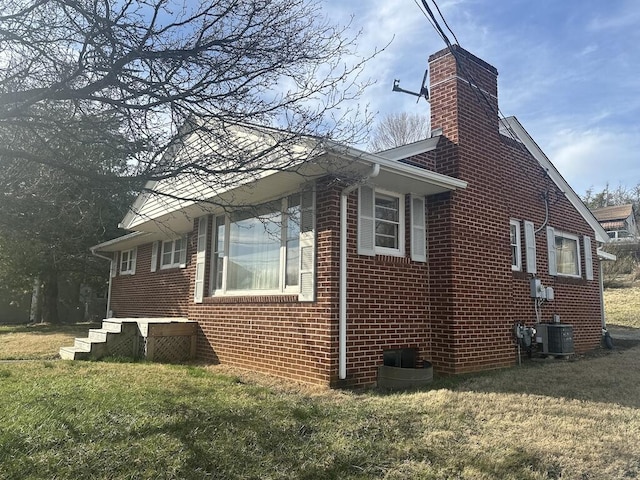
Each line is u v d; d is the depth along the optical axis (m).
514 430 4.67
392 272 7.58
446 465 3.86
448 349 7.78
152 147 4.45
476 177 8.64
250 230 8.74
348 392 6.32
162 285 14.08
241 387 6.46
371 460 3.94
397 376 6.70
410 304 7.78
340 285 6.82
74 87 4.31
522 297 9.48
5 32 3.96
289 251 7.73
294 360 7.20
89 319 24.81
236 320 8.62
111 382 6.63
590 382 6.98
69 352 9.51
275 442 4.31
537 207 10.42
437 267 8.10
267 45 4.35
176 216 10.29
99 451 4.00
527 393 6.23
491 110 9.24
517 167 9.89
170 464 3.78
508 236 9.20
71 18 4.26
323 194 7.04
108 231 18.84
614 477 3.67
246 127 4.79
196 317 9.83
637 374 7.68
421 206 8.28
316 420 4.92
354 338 6.90
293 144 4.87
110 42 3.99
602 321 12.42
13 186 4.98
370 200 7.45
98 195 5.41
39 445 4.14
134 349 9.58
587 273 11.95
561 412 5.31
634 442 4.35
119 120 4.56
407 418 5.02
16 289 21.31
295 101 4.64
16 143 4.80
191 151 4.78
